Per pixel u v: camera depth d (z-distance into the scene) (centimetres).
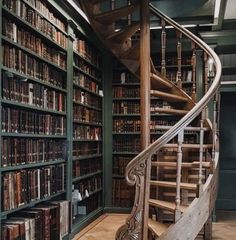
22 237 302
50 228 355
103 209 600
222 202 660
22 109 346
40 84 373
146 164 317
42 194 355
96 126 579
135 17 498
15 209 304
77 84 483
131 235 311
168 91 468
